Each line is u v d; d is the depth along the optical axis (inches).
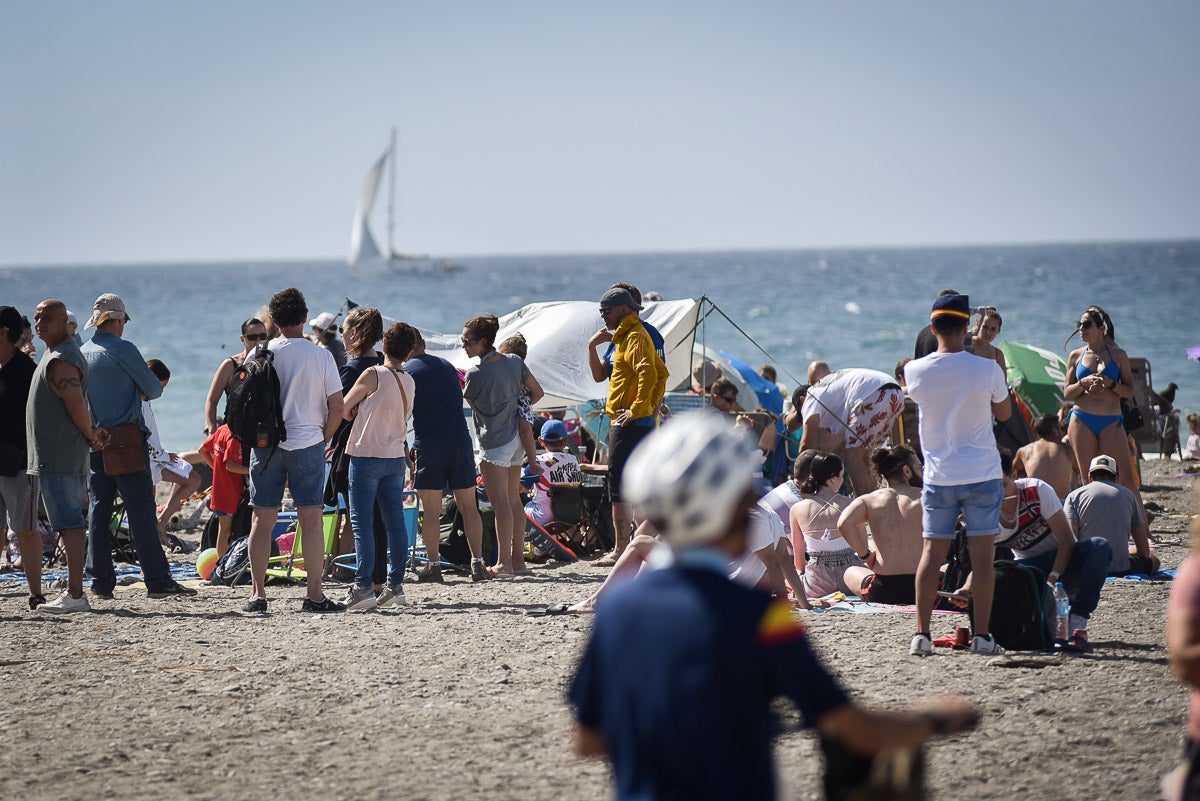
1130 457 1541.6
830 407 1747.0
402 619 1229.1
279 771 742.5
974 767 722.2
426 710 874.8
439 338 2237.9
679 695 356.5
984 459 992.9
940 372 992.2
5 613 1284.4
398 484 1334.9
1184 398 4178.2
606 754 389.1
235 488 1638.8
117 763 761.0
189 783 722.2
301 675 983.6
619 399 1470.2
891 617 1184.8
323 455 1295.5
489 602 1333.7
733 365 2425.0
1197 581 447.5
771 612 364.2
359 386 1309.1
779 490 1430.9
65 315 1251.2
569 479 1777.8
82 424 1256.2
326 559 1596.9
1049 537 1097.4
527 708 874.8
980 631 1015.0
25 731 831.1
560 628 1159.0
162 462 1833.2
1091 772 708.7
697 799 353.1
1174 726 794.8
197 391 4729.3
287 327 1280.8
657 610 367.2
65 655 1061.1
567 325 2171.5
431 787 708.7
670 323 2130.9
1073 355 1582.2
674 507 373.7
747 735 358.9
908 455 1299.2
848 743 367.6
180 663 1029.8
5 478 1290.6
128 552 1760.6
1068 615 1045.2
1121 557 1368.1
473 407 1560.0
